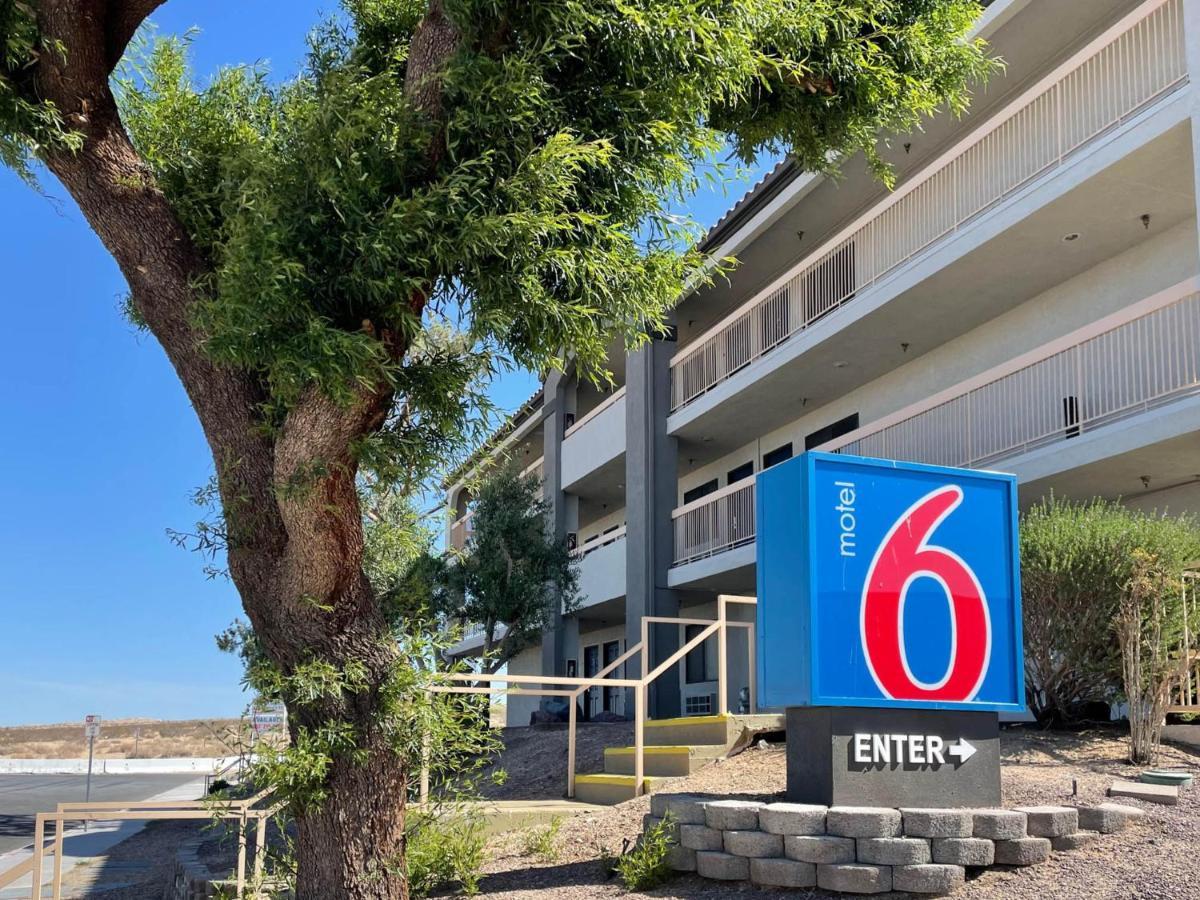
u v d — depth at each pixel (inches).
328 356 213.2
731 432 896.9
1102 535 391.9
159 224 261.3
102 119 261.3
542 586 900.0
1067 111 546.0
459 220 224.5
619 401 991.0
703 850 265.9
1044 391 553.3
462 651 1280.8
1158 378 507.8
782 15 286.0
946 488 293.4
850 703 265.9
